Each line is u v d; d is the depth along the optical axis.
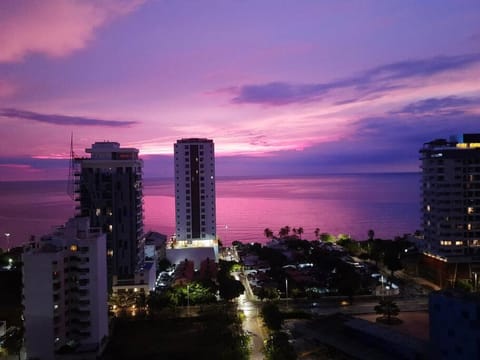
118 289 110.06
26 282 75.75
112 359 75.50
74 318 80.50
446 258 116.94
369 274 129.12
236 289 101.31
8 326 87.56
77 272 80.31
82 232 83.75
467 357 60.72
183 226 164.38
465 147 125.25
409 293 112.75
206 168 164.75
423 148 130.25
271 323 80.44
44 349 75.75
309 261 144.00
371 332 73.75
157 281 125.31
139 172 119.00
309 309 100.44
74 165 113.62
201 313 97.12
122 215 112.38
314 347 77.25
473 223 118.94
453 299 63.28
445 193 119.38
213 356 74.94
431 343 66.38
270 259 144.50
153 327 90.62
